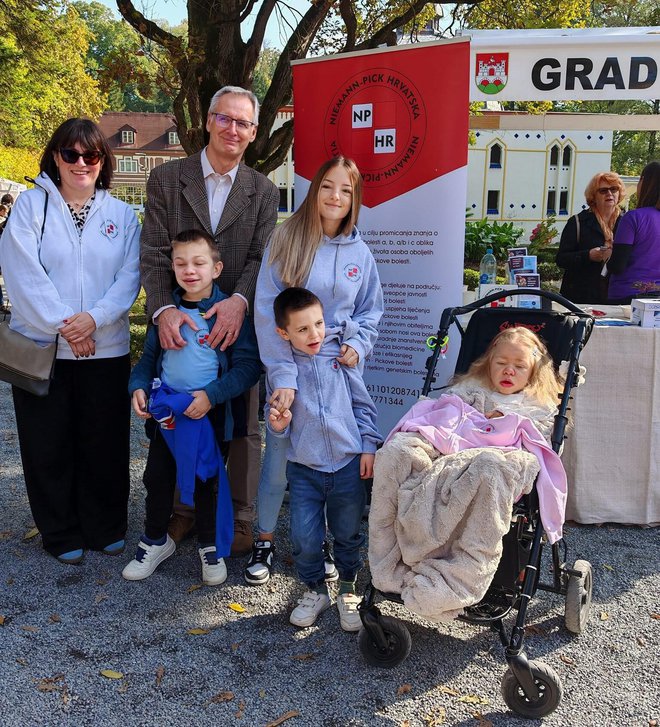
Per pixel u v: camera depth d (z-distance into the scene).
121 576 3.33
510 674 2.34
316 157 4.09
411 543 2.39
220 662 2.67
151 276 3.23
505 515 2.25
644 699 2.46
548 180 22.69
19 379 3.17
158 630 2.88
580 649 2.75
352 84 3.88
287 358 2.86
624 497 3.90
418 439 2.53
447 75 3.60
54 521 3.45
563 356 3.03
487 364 2.89
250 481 3.55
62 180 3.23
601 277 5.85
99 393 3.38
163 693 2.48
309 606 2.94
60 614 2.98
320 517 2.93
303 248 2.91
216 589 3.22
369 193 3.95
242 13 8.11
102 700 2.44
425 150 3.73
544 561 3.50
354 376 2.95
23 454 3.37
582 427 3.83
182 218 3.31
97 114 34.16
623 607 3.06
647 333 3.75
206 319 3.12
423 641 2.81
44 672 2.59
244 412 3.44
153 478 3.24
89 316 3.17
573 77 4.96
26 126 33.81
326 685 2.54
